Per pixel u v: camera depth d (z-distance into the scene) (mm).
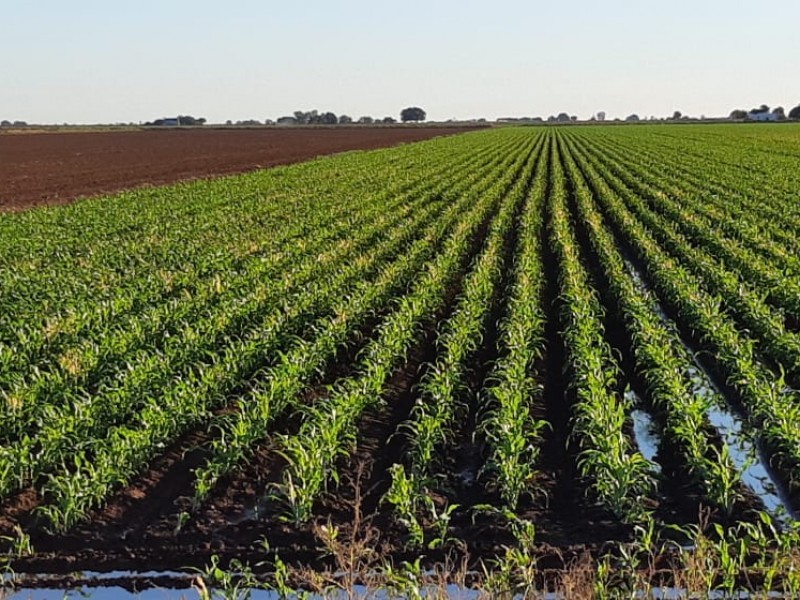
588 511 10000
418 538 9180
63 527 9578
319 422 11359
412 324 16266
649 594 7637
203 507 10156
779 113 199625
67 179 52625
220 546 9273
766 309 16906
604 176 48000
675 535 9469
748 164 56156
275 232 27500
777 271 20203
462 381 13766
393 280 20016
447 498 10391
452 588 8430
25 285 19312
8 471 10336
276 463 11305
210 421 12414
